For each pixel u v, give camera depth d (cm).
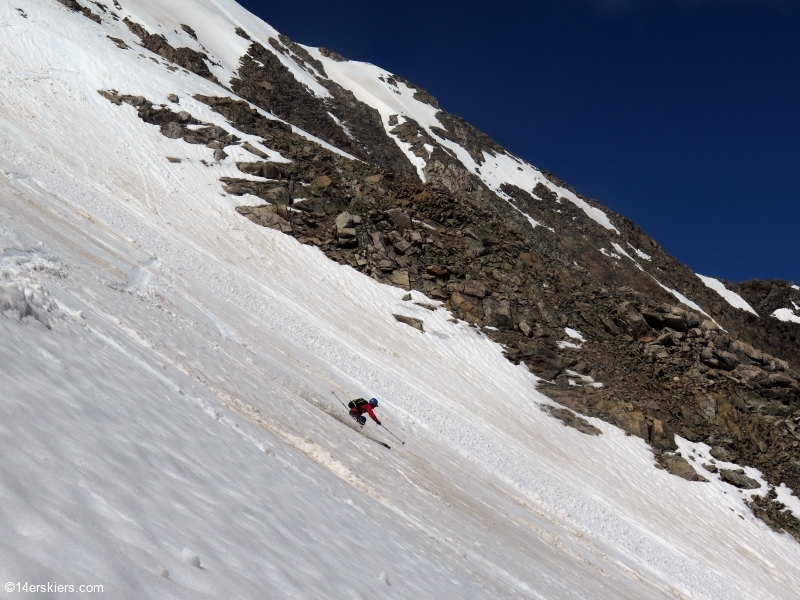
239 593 334
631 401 3584
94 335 788
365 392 2395
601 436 3256
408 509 1037
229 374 1193
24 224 1391
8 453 321
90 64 4788
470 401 3052
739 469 3334
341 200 4516
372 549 651
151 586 287
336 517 682
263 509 528
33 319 650
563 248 7838
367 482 1026
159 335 1138
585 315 4366
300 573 430
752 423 3700
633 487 2914
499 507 1759
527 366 3691
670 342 4234
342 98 9606
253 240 3750
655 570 2188
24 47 4647
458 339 3691
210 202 3928
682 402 3750
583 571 1570
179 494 430
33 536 267
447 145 9700
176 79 5322
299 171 4662
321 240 4062
